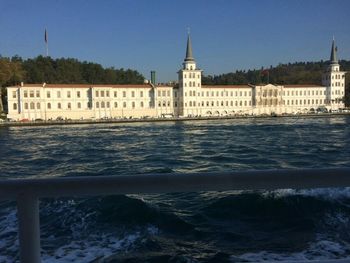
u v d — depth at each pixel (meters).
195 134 67.00
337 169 2.26
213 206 12.48
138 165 28.16
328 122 104.88
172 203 13.08
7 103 133.12
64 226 10.78
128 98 144.62
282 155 32.28
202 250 9.06
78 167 27.69
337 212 11.27
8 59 149.50
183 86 149.75
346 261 2.51
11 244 9.02
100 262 8.35
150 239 9.80
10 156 37.12
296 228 10.30
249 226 10.75
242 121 122.94
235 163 28.09
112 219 11.25
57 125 117.50
